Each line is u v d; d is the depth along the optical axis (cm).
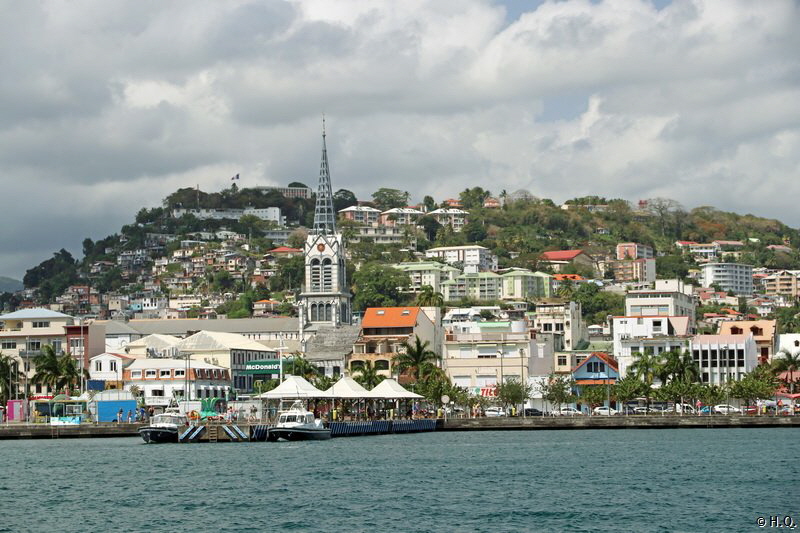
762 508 14525
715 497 15425
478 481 17238
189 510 14788
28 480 18062
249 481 17362
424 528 13362
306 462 19988
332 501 15300
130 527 13725
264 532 13262
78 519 14300
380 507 14800
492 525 13512
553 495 15750
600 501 15175
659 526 13375
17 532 13550
